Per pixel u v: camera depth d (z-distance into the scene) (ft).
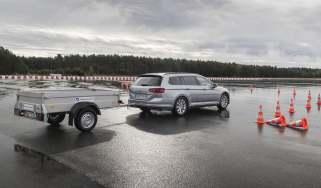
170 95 38.55
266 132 30.04
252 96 74.59
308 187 16.30
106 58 308.81
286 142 25.95
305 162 20.42
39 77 144.25
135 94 39.34
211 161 20.44
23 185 15.92
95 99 29.96
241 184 16.60
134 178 17.20
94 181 16.66
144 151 22.58
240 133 29.43
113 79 151.12
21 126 30.73
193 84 41.70
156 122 34.63
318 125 34.68
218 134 28.81
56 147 23.26
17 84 96.12
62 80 138.21
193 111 44.42
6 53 209.26
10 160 19.90
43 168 18.52
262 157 21.47
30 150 22.31
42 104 26.50
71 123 27.94
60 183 16.29
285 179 17.38
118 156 21.25
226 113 42.91
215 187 16.17
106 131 29.25
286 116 42.32
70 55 312.71
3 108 42.52
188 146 24.21
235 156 21.63
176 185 16.35
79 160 20.20
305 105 57.16
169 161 20.31
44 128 30.01
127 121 34.86
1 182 16.26
